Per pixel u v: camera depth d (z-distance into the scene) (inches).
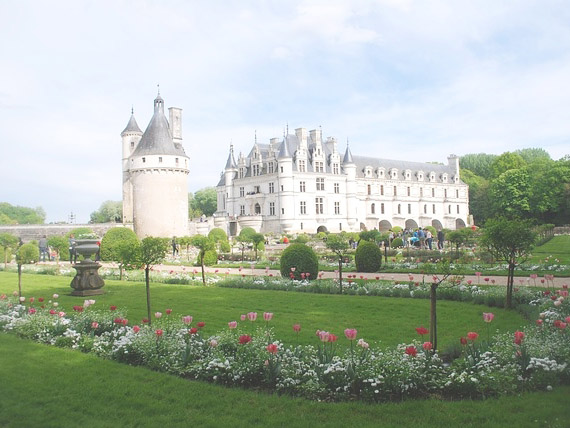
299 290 845.8
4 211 5885.8
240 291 845.8
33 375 367.2
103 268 1289.4
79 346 448.5
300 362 346.9
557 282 831.7
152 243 690.2
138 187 2714.1
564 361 334.6
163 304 700.0
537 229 1909.4
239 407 297.0
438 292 714.2
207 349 397.1
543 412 270.5
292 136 3422.7
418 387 313.7
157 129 2743.6
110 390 332.2
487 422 262.2
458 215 4466.0
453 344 405.4
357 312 609.0
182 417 284.7
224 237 2460.6
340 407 292.2
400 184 4072.3
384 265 1214.3
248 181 3489.2
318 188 3346.5
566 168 3540.8
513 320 531.2
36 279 1098.7
